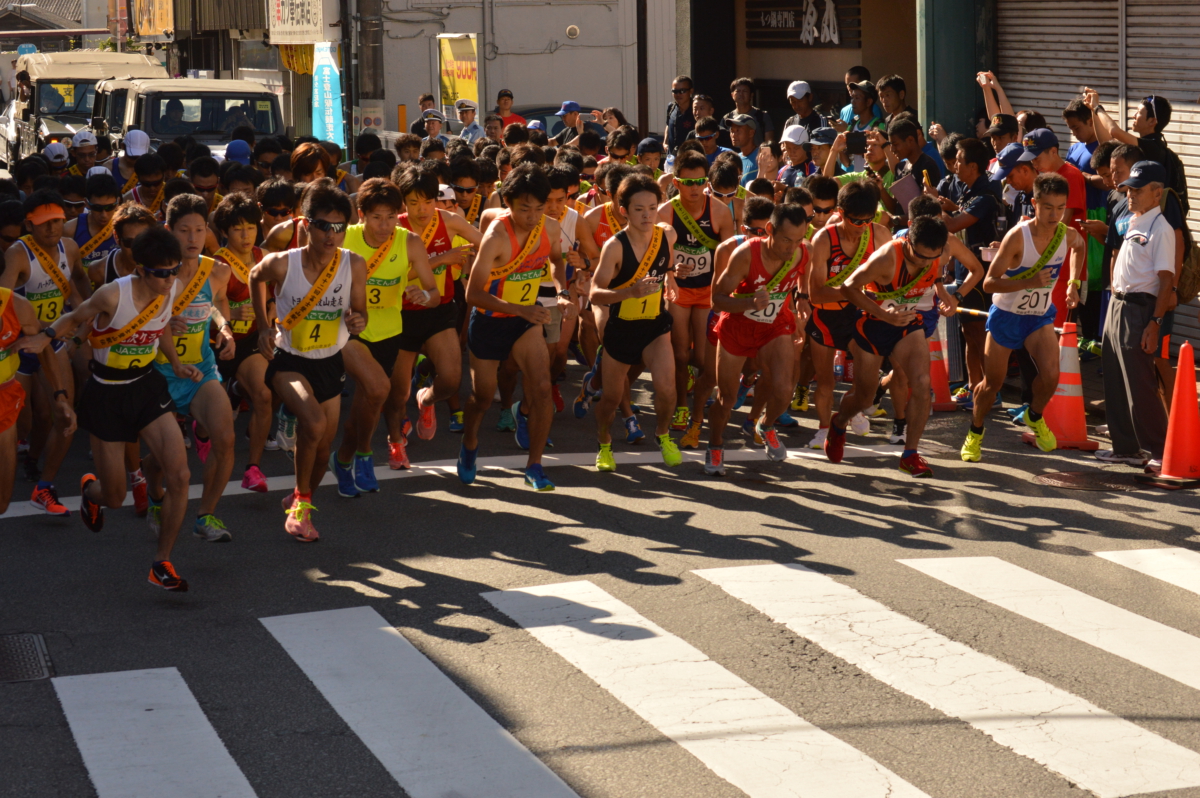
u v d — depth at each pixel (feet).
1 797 30.99
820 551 48.93
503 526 52.44
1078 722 34.65
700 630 41.16
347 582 46.03
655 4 189.78
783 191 82.74
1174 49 82.28
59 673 38.29
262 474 58.90
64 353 55.93
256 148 90.02
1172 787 31.07
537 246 54.70
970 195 72.69
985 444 65.67
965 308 70.08
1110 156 69.15
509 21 192.34
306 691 36.91
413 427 70.54
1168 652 39.42
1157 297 58.59
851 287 57.11
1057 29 91.35
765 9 136.56
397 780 31.73
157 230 43.50
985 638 40.47
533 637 40.73
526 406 64.75
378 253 53.31
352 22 144.97
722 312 58.29
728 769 32.09
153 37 251.60
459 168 69.10
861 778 31.58
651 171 80.33
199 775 32.04
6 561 48.75
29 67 177.68
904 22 118.73
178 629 41.75
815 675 37.76
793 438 67.72
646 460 63.10
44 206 55.26
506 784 31.48
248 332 57.52
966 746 33.30
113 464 45.83
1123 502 55.06
